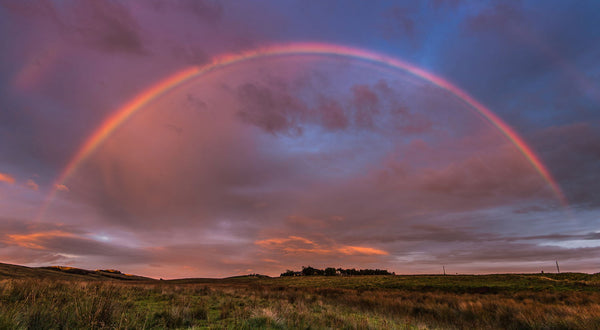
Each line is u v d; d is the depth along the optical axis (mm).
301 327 7984
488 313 15711
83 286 13852
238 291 23062
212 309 11664
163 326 7484
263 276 103438
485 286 39938
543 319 12875
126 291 14852
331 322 9227
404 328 9922
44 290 10414
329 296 26156
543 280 44938
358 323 9016
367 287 44281
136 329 6449
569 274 50188
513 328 12555
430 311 17094
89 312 6746
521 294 29297
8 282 11023
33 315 6301
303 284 55562
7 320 5566
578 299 24484
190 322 8164
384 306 18359
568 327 11320
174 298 13906
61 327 6145
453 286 40594
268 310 9211
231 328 7629
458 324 13609
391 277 61375
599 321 11352
